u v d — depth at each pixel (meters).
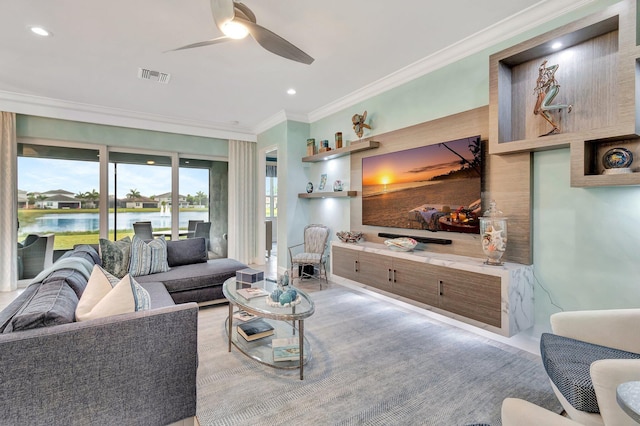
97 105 4.70
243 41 2.86
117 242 3.49
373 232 4.04
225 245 6.20
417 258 2.99
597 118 2.12
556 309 2.37
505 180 2.63
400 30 2.69
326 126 4.94
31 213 4.51
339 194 4.37
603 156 2.08
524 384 2.05
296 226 5.29
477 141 2.77
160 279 3.24
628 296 2.04
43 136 4.50
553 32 2.15
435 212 3.16
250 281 2.78
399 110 3.65
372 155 4.00
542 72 2.38
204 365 2.29
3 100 4.14
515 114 2.57
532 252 2.49
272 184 9.44
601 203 2.15
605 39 2.08
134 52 3.07
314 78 3.72
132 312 1.54
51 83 3.84
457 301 2.64
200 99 4.46
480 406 1.83
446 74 3.12
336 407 1.82
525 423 1.06
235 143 6.10
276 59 3.21
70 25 2.59
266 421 1.70
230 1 1.83
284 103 4.67
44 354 1.29
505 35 2.63
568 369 1.41
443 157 3.08
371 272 3.54
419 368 2.25
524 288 2.39
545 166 2.42
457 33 2.74
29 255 4.50
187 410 1.62
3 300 3.86
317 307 3.59
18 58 3.18
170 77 3.67
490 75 2.52
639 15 1.84
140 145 5.27
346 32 2.72
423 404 1.85
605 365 1.17
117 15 2.46
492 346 2.60
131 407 1.48
